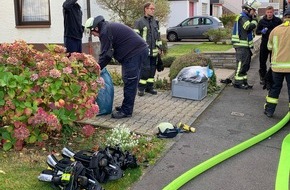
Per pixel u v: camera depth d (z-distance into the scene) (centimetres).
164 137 530
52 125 440
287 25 620
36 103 446
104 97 616
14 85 438
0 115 448
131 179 404
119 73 980
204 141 525
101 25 597
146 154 465
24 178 396
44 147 479
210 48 1675
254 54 1559
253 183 407
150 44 770
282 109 703
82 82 476
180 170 433
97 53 1294
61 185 364
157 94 804
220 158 461
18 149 461
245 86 881
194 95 754
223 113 671
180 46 1873
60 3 1250
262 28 900
